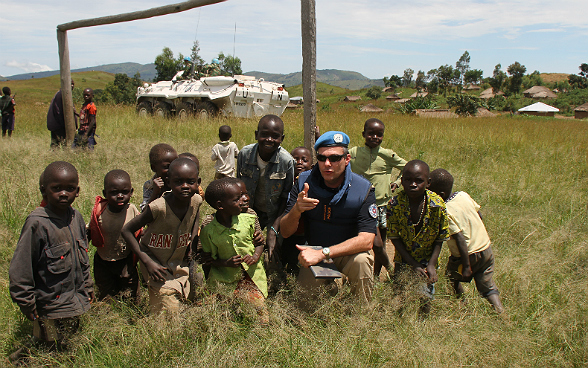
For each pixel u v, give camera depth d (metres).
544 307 3.21
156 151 3.55
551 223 5.05
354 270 3.18
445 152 9.52
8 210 4.91
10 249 4.11
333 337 2.78
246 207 3.21
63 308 2.69
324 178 3.25
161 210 2.98
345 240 3.40
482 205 5.87
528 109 70.00
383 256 3.71
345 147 3.15
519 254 4.21
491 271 3.42
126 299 3.22
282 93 17.14
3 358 2.69
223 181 3.07
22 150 8.41
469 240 3.34
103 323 2.83
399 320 2.93
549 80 145.75
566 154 9.17
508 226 4.94
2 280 3.54
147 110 17.81
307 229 3.52
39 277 2.65
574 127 18.33
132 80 54.84
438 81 114.06
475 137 11.30
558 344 2.76
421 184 3.12
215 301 2.98
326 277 2.83
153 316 2.94
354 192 3.24
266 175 3.74
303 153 4.30
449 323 2.93
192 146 9.52
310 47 4.80
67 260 2.71
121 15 7.36
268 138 3.54
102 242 3.20
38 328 2.71
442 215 3.19
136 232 3.35
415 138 11.16
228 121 13.59
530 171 7.44
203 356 2.53
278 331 2.76
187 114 15.66
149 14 6.79
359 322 2.85
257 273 3.25
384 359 2.58
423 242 3.28
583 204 5.74
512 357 2.58
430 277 3.17
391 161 4.44
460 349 2.63
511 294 3.42
